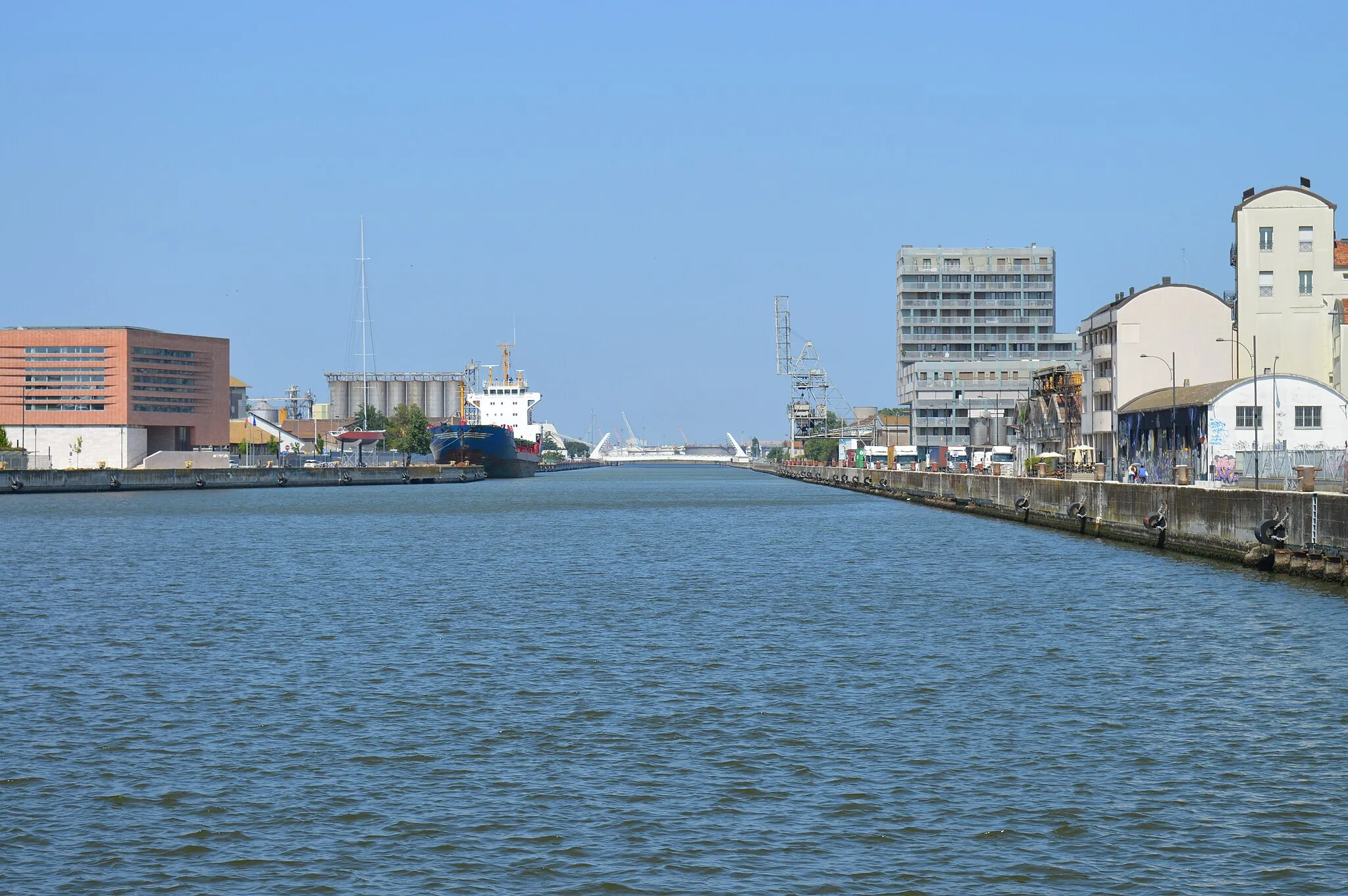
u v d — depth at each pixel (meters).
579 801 28.67
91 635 51.09
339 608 59.00
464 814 27.89
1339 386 125.75
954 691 39.28
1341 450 77.19
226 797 29.12
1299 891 23.84
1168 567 71.88
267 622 54.41
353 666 43.97
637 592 64.69
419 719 36.03
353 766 31.42
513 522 126.25
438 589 66.25
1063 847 25.91
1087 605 57.50
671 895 23.83
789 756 31.98
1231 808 28.06
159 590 66.38
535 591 65.19
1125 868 24.84
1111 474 141.75
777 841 26.27
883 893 23.84
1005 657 44.88
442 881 24.48
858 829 26.88
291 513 142.25
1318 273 130.38
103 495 190.38
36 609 59.22
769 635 49.97
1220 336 141.25
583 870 24.88
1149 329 141.75
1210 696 38.47
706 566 78.44
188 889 24.30
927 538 100.00
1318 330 130.25
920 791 29.20
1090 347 157.88
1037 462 160.12
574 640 49.06
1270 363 130.62
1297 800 28.56
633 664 43.88
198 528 116.06
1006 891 23.92
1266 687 39.66
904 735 33.88
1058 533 102.25
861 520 126.56
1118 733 34.12
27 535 106.44
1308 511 62.00
